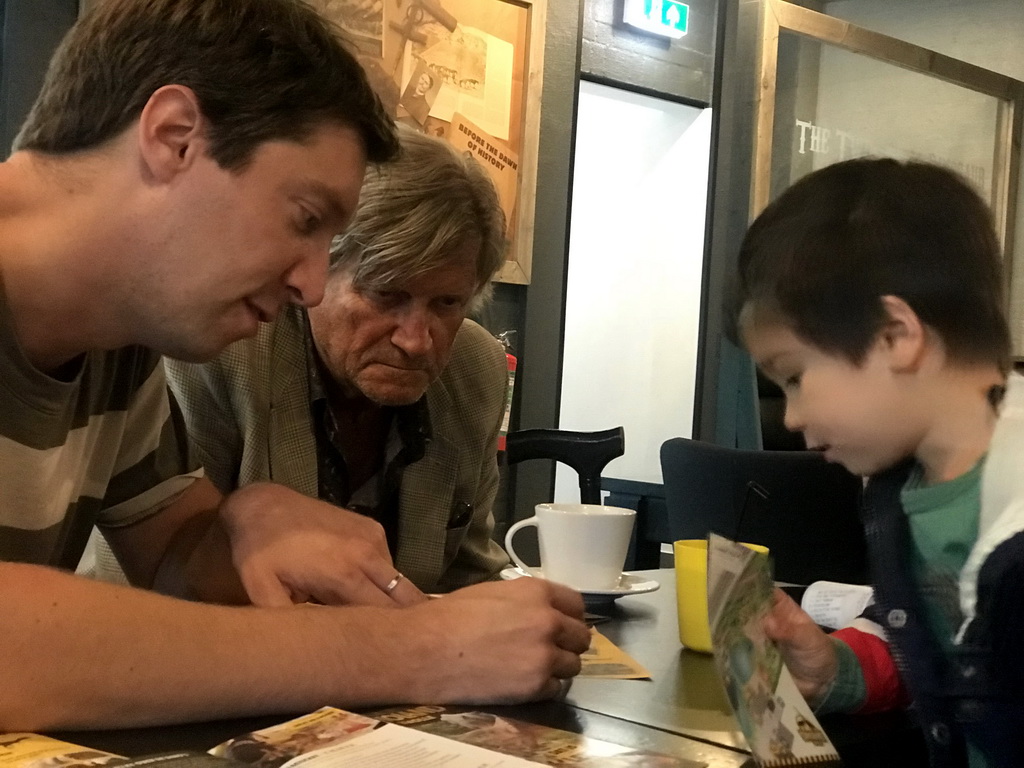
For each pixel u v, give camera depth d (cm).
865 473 51
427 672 64
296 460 116
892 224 48
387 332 111
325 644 62
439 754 52
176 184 73
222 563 91
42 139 77
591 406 395
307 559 83
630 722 62
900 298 47
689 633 83
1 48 193
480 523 138
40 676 53
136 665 55
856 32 343
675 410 363
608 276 386
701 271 344
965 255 48
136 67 72
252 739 54
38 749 49
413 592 82
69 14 196
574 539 105
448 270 110
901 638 53
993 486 47
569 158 287
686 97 333
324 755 51
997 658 47
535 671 65
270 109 73
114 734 54
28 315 79
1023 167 381
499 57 264
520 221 272
